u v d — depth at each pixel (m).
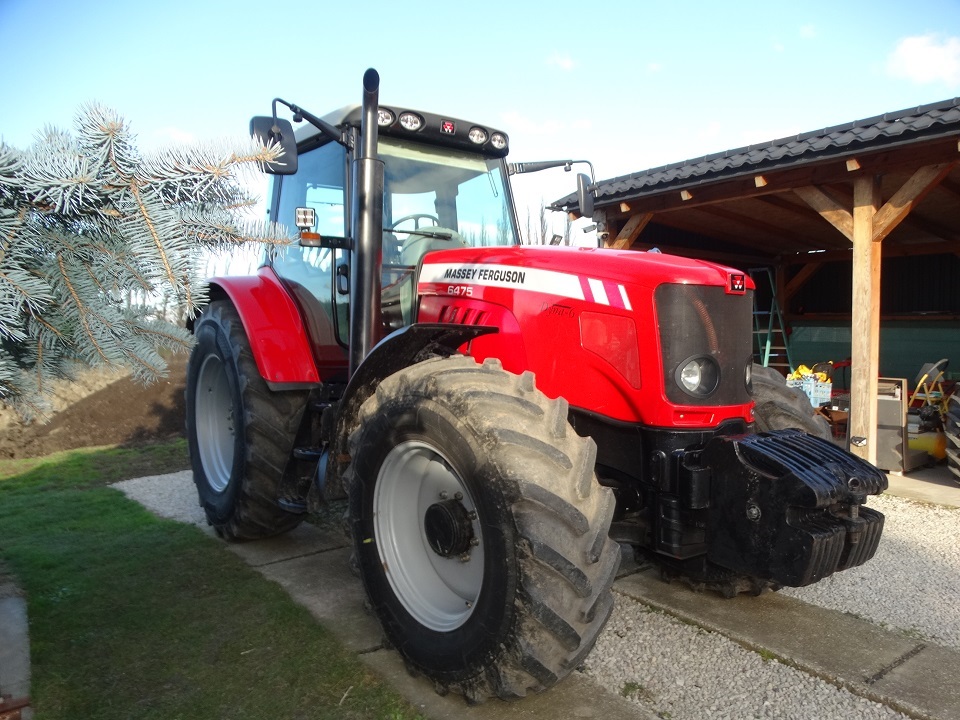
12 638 2.89
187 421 4.71
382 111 3.60
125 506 5.04
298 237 2.04
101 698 2.46
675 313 2.64
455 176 3.98
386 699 2.44
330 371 4.05
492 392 2.36
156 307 1.93
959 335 8.67
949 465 5.47
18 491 5.53
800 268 10.04
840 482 2.32
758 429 3.31
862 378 5.54
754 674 2.64
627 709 2.39
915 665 2.68
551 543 2.09
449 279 3.31
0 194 1.62
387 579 2.64
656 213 6.95
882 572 3.67
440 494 2.67
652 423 2.68
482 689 2.26
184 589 3.44
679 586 3.47
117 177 1.68
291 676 2.59
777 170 5.63
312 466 3.96
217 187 1.85
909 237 8.66
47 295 1.70
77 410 7.45
